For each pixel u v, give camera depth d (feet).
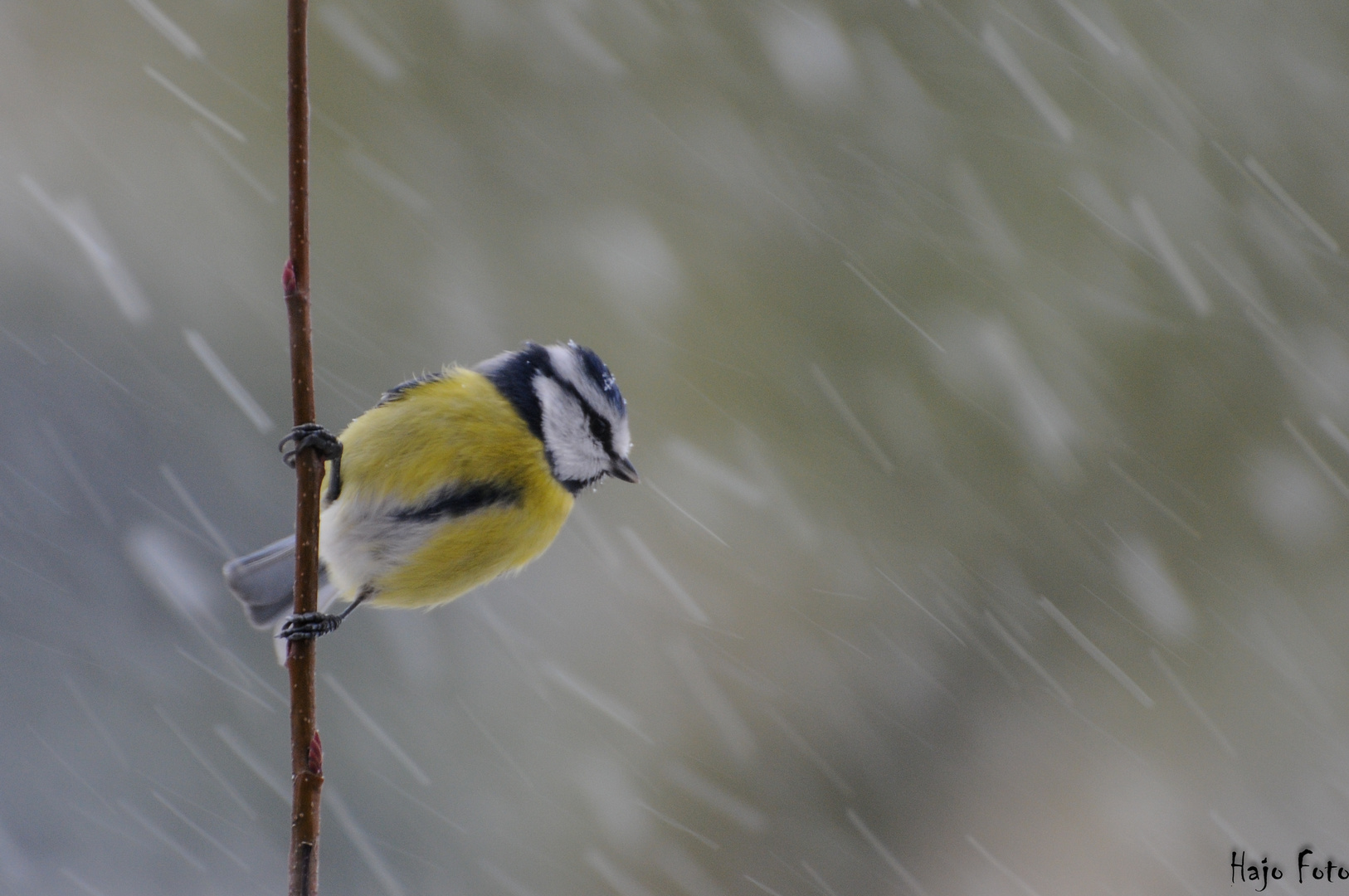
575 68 43.93
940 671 43.37
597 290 42.65
